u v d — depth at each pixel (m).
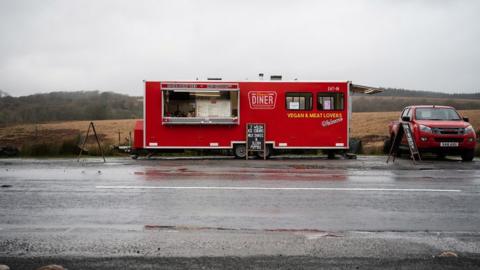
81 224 6.57
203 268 4.73
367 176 11.94
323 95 19.12
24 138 42.75
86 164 15.66
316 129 19.06
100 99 80.50
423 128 17.81
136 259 5.02
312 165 15.23
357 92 20.86
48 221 6.76
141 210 7.48
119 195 8.82
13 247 5.47
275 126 18.95
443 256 5.14
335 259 5.03
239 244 5.60
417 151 16.27
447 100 97.25
